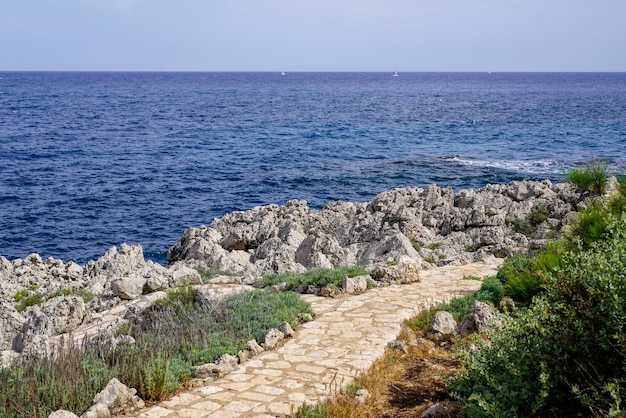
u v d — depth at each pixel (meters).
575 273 8.59
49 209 45.81
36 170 61.28
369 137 87.50
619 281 7.95
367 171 60.12
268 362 11.73
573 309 8.22
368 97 197.12
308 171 60.75
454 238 25.64
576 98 186.12
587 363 7.91
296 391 10.39
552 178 54.28
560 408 7.98
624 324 7.84
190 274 19.19
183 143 83.00
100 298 18.66
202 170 62.03
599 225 13.27
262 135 91.19
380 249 23.11
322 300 15.98
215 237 28.36
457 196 30.80
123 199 49.28
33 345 14.27
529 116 118.44
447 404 9.56
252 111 137.75
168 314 14.38
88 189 52.72
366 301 15.63
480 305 13.05
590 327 7.92
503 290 14.84
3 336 17.80
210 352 12.03
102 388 10.42
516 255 19.84
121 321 15.55
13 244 37.50
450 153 71.25
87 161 67.50
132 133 94.50
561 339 8.11
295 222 27.02
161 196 50.38
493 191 30.84
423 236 26.00
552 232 23.53
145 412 9.77
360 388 10.40
